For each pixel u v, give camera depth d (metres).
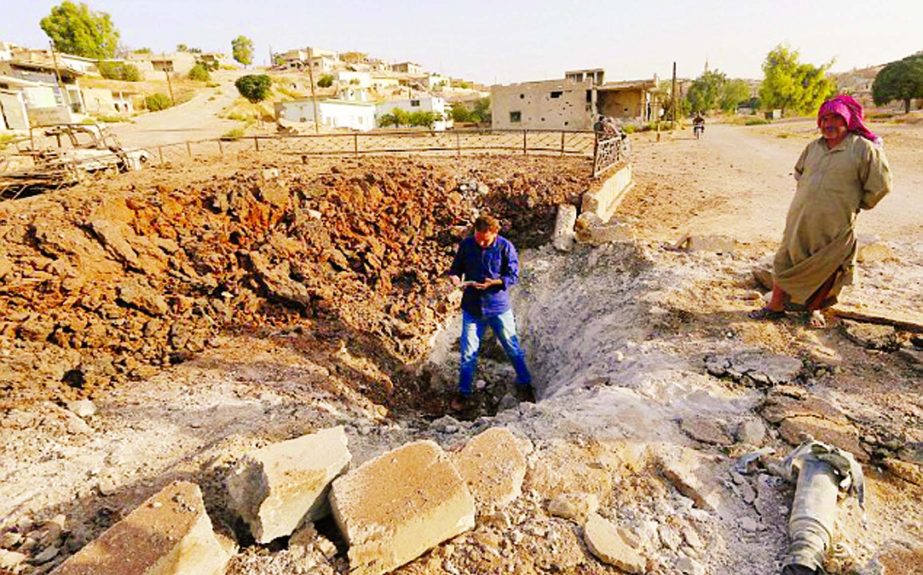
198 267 6.50
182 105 43.22
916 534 2.45
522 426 3.47
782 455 3.00
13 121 27.31
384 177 9.03
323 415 4.00
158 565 2.06
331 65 84.50
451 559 2.39
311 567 2.31
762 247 7.00
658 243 7.34
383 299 7.05
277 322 5.94
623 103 36.78
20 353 4.52
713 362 4.04
